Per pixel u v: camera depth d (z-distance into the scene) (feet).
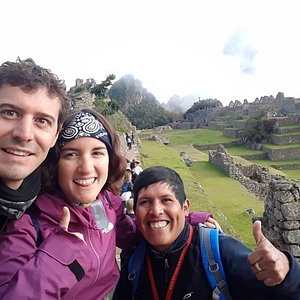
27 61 2.34
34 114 2.22
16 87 2.18
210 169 26.11
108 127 2.78
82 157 2.57
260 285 2.38
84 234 2.52
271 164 38.19
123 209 3.13
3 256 2.11
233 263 2.51
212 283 2.52
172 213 2.67
